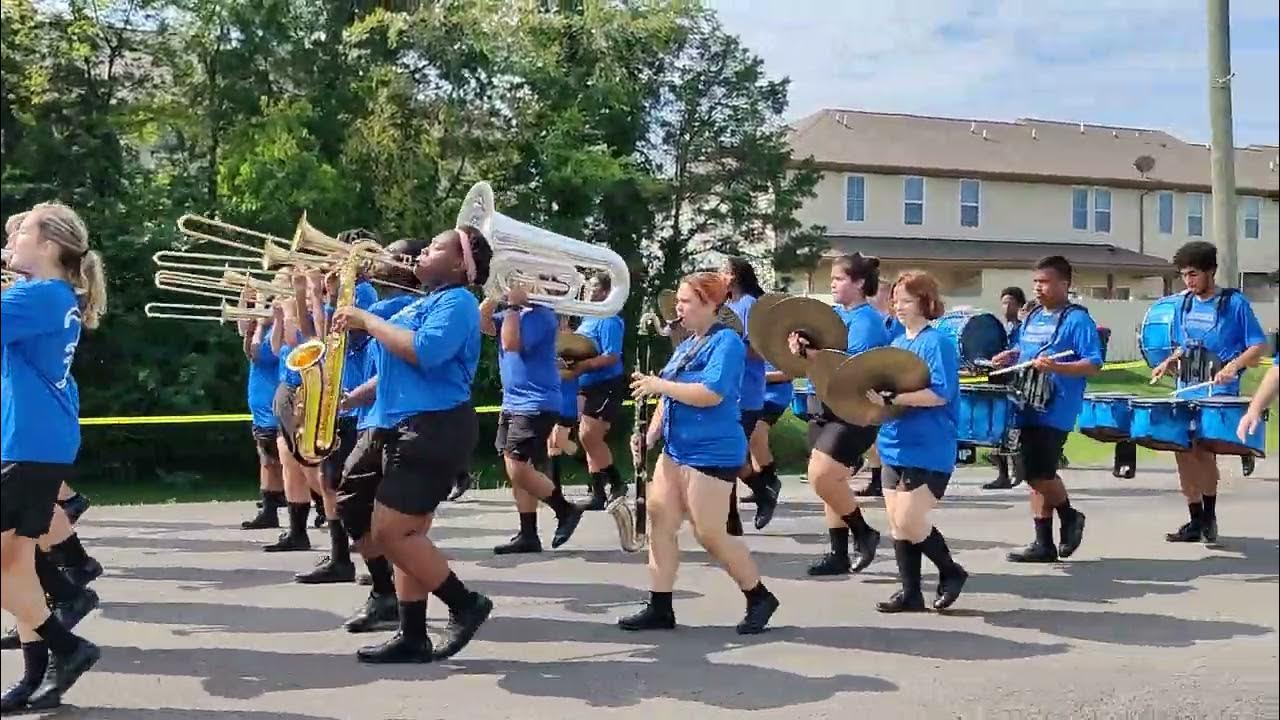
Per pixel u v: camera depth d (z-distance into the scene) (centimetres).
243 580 638
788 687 448
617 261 631
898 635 526
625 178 1298
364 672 463
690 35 1274
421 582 471
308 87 1548
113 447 1462
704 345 506
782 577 655
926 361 542
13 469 390
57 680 412
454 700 429
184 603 580
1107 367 1014
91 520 871
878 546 758
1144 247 1278
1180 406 704
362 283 570
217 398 1501
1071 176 1327
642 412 580
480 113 1483
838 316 584
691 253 1337
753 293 759
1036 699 432
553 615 562
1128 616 562
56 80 1505
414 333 439
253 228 1465
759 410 755
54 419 399
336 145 1554
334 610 566
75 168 1460
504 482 1164
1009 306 1130
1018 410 689
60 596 476
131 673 459
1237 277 709
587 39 1334
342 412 577
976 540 775
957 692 443
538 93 1398
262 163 1447
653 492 530
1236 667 475
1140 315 1225
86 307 441
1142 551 725
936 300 552
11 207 1433
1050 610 574
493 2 1419
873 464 970
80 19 1505
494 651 496
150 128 1552
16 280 414
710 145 1315
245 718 406
